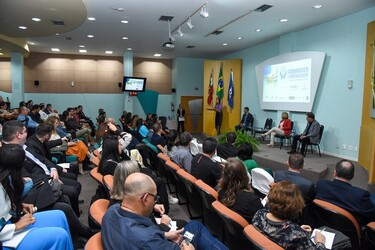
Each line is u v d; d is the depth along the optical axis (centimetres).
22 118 605
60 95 1219
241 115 1078
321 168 534
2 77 1161
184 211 375
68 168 402
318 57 700
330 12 614
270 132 767
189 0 546
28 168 280
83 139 691
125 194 145
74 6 520
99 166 304
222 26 734
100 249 133
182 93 1288
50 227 193
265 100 903
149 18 662
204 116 1163
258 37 863
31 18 604
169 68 1334
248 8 589
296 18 660
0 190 184
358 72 612
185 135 390
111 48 1070
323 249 154
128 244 129
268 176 279
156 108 1306
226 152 427
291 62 784
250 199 206
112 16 648
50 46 1035
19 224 187
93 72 1249
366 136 537
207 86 1146
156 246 130
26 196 233
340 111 659
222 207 200
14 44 876
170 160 390
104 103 1271
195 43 959
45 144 359
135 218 139
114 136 450
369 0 540
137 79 1138
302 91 752
